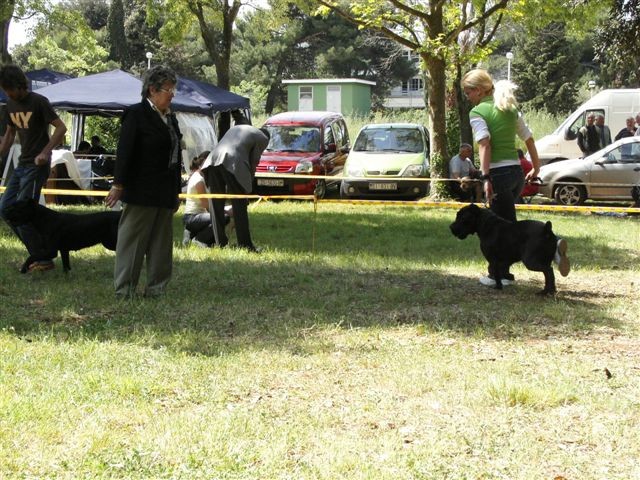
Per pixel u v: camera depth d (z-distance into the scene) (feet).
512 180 25.90
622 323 22.62
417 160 65.77
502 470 12.64
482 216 26.18
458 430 14.25
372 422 14.60
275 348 19.36
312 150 69.00
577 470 12.73
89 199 58.08
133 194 23.59
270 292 26.20
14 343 18.93
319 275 29.45
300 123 70.79
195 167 37.40
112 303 23.62
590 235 44.21
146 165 23.59
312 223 49.06
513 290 26.84
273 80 181.16
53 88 62.90
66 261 28.09
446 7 70.18
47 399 15.07
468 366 18.03
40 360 17.61
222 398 15.66
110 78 64.03
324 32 184.85
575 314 23.39
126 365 17.54
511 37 181.57
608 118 74.64
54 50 139.64
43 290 25.21
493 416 14.98
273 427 14.15
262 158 66.90
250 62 184.14
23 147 27.50
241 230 35.24
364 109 153.69
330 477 12.19
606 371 17.56
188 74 185.98
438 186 64.90
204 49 186.50
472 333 21.15
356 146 69.00
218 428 13.92
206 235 36.73
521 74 163.32
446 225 48.83
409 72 187.11
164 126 23.50
